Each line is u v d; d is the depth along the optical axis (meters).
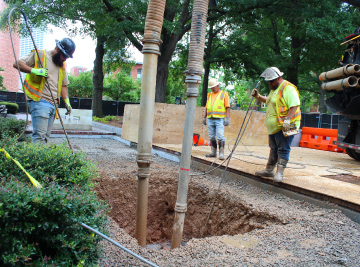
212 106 7.60
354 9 17.72
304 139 12.35
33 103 5.41
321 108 38.00
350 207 4.41
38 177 3.09
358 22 16.69
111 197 6.01
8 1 18.00
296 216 4.36
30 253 1.98
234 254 3.14
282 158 5.43
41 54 5.38
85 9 15.26
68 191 2.40
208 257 3.04
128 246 3.16
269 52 24.61
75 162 3.45
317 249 3.32
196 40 3.83
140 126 3.91
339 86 7.72
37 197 2.04
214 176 6.98
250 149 10.42
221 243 3.45
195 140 10.42
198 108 11.03
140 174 3.97
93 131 12.95
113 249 3.03
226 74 28.89
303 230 3.89
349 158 9.34
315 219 4.24
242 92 43.84
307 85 39.72
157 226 6.36
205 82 25.64
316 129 11.75
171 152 8.95
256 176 6.02
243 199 5.18
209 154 7.91
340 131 9.09
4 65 41.12
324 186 5.31
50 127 5.88
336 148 10.77
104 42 20.08
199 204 6.03
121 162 7.66
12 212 1.93
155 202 6.36
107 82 41.19
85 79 37.88
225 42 26.12
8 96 28.58
